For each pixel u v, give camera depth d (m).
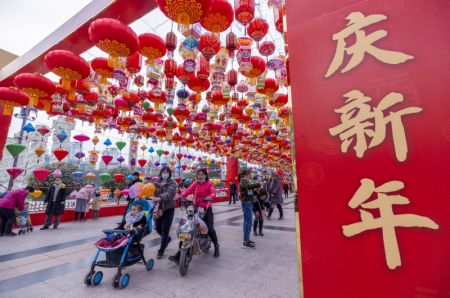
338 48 1.60
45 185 12.02
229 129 10.16
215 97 5.44
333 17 1.67
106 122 8.85
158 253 3.74
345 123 1.47
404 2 1.43
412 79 1.32
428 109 1.25
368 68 1.46
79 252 4.14
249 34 3.51
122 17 4.32
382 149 1.33
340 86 1.53
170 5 2.21
